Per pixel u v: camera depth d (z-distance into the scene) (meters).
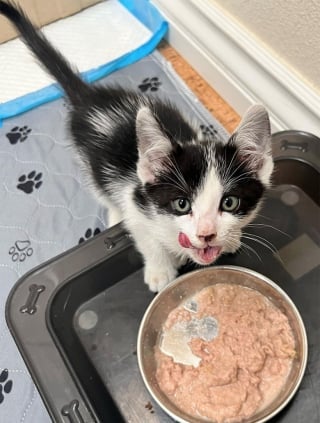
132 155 0.31
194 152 0.26
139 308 0.31
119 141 0.32
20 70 0.48
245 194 0.26
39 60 0.36
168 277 0.32
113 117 0.33
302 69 0.36
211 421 0.26
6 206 0.40
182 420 0.25
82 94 0.35
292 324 0.28
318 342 0.29
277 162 0.34
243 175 0.26
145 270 0.32
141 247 0.31
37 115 0.45
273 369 0.27
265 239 0.33
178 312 0.30
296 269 0.32
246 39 0.39
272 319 0.29
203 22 0.44
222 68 0.44
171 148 0.26
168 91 0.45
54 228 0.39
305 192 0.35
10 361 0.33
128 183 0.30
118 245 0.31
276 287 0.29
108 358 0.30
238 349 0.28
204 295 0.30
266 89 0.40
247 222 0.27
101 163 0.32
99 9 0.52
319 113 0.35
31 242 0.38
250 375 0.27
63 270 0.31
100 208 0.39
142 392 0.29
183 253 0.30
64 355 0.28
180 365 0.28
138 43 0.49
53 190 0.41
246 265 0.32
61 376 0.27
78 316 0.31
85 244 0.32
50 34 0.50
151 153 0.26
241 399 0.26
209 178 0.25
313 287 0.31
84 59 0.48
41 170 0.42
